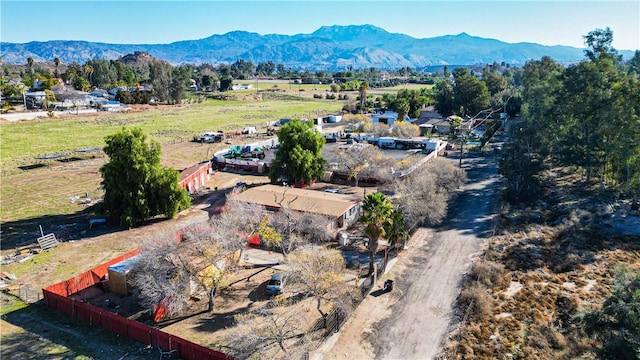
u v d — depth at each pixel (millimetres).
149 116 139500
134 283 33406
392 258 41531
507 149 81125
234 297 34438
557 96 73812
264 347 26844
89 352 27016
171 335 26750
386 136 100812
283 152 62125
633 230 48938
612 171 60219
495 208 56500
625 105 55500
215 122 131375
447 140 102938
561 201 59156
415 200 49031
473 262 41250
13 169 72562
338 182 66938
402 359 27656
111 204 48344
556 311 33469
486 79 170375
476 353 28422
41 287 35156
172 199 49469
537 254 43344
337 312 31172
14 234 45906
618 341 26094
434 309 33281
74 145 92188
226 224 38156
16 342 27859
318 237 44688
